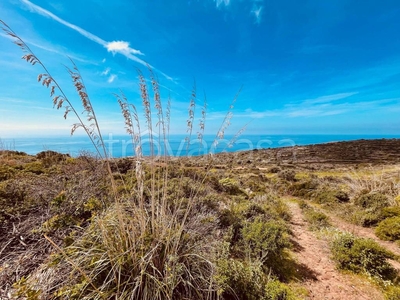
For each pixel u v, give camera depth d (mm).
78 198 3002
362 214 6090
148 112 2174
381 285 3031
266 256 3232
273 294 2172
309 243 4430
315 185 10656
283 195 10469
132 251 1910
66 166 5168
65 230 2326
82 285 1588
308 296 2701
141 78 2160
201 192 4254
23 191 3061
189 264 2129
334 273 3291
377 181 8609
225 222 3982
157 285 1730
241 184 10820
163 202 2332
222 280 2045
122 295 1594
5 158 5723
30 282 1668
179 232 2125
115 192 1949
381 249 3324
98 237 2027
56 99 1573
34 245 2098
